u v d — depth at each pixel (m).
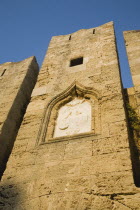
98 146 6.12
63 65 10.76
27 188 5.71
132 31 12.08
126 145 5.87
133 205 4.62
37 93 9.31
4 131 9.02
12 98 10.52
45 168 6.05
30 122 7.95
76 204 4.99
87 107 7.90
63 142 6.66
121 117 6.74
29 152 6.74
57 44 13.02
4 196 5.70
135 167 5.93
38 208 5.16
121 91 7.80
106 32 12.40
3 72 13.29
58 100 8.57
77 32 13.64
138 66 9.27
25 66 12.96
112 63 9.54
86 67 9.88
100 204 4.83
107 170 5.44
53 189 5.47
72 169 5.78
